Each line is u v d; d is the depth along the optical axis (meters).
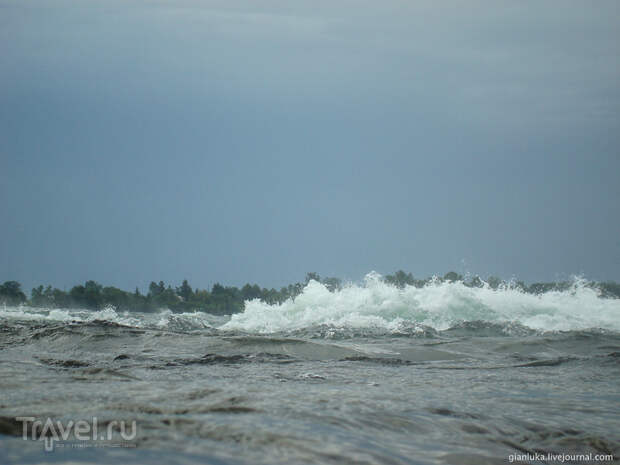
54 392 5.04
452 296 21.20
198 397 5.05
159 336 12.75
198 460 3.05
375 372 9.07
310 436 3.79
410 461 3.61
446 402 6.05
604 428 5.38
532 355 12.45
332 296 21.77
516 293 22.33
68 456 3.01
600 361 11.31
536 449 4.59
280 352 11.35
